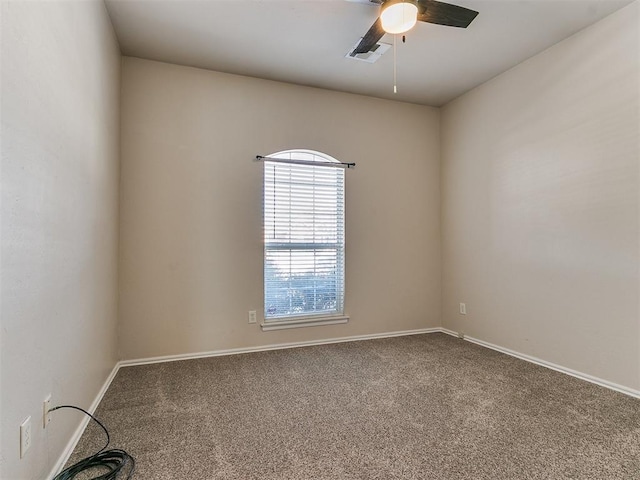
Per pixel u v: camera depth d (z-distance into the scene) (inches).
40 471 52.5
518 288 122.6
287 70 125.7
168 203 119.3
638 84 89.0
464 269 147.6
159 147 118.6
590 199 99.8
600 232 97.3
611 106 94.7
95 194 82.6
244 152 129.0
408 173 155.7
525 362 116.8
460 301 149.5
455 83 137.3
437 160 160.9
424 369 110.1
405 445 67.9
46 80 54.4
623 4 90.5
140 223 116.0
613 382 94.2
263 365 113.7
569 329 105.5
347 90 142.7
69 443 64.8
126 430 73.4
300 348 133.1
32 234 49.7
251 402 86.6
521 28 100.8
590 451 65.9
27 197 48.2
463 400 87.7
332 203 143.9
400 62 120.6
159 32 102.7
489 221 135.0
